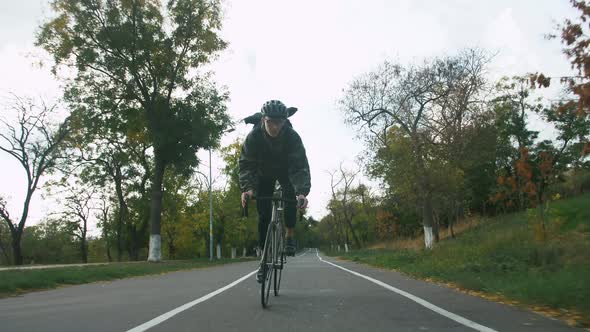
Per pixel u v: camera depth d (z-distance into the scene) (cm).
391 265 2000
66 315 670
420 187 2952
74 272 1536
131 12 3031
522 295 773
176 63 3166
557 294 718
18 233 4088
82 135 3516
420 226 5684
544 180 1545
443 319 596
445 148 3088
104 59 2984
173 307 723
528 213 1598
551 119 3144
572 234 1580
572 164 3466
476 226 4147
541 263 1278
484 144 3225
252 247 8206
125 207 4484
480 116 3184
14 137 3906
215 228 6247
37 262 7719
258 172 727
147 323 580
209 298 838
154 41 3062
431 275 1303
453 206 3828
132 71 2998
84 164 4022
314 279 1287
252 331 527
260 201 711
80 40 2967
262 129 688
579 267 1058
